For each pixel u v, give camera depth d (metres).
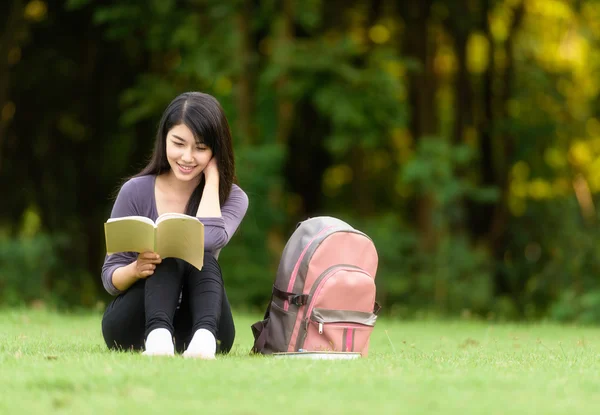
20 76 26.92
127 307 6.47
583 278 22.31
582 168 29.12
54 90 27.42
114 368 5.11
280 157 22.98
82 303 23.84
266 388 4.61
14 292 20.41
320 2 23.84
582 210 23.92
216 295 6.31
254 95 23.95
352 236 6.90
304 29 25.89
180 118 6.64
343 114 22.73
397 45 27.62
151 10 23.23
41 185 27.33
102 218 28.08
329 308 6.70
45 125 27.50
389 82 23.27
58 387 4.62
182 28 22.80
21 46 26.91
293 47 23.09
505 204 28.67
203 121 6.64
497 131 28.17
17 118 27.27
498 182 28.80
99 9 23.44
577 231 23.06
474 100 28.91
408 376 5.20
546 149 28.56
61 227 26.62
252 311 21.41
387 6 27.27
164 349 5.96
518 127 28.05
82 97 27.67
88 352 6.47
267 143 23.92
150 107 23.62
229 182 6.95
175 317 6.59
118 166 28.20
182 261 6.41
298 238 6.98
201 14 23.31
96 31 26.94
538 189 29.53
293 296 6.74
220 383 4.70
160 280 6.23
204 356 5.93
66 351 6.75
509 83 28.31
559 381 5.20
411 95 27.33
